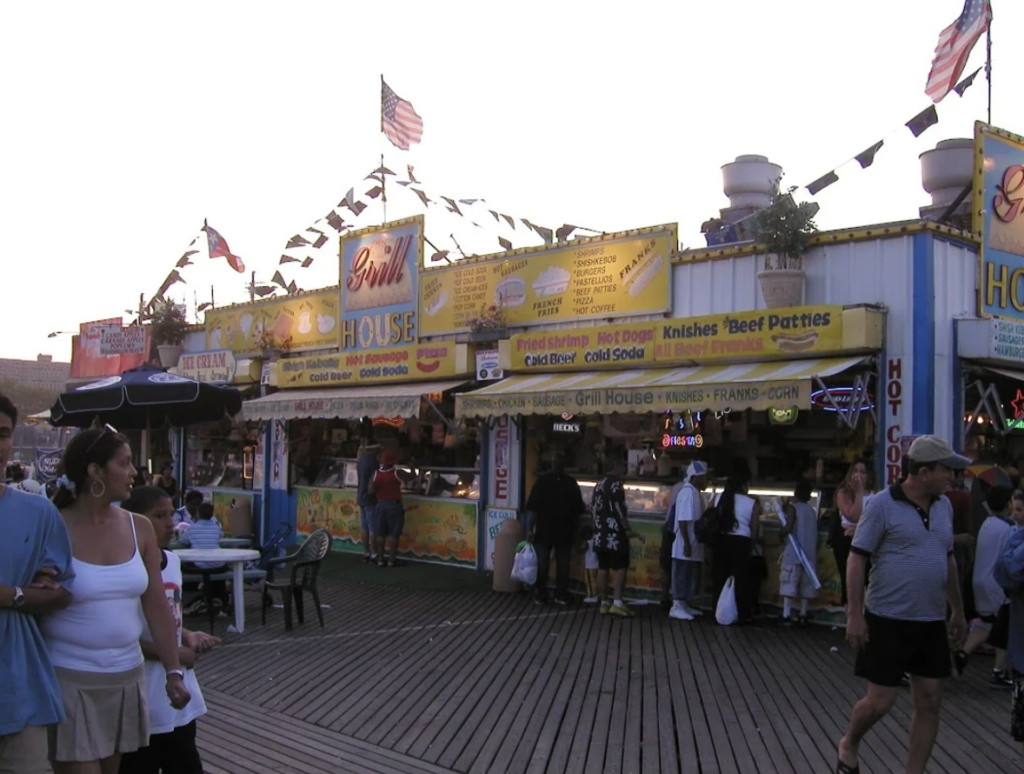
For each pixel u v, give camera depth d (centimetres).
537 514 1196
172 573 467
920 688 520
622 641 978
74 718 379
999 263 1127
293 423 1802
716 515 1052
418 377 1495
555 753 638
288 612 1045
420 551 1529
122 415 1396
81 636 384
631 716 717
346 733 682
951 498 949
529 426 1392
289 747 648
